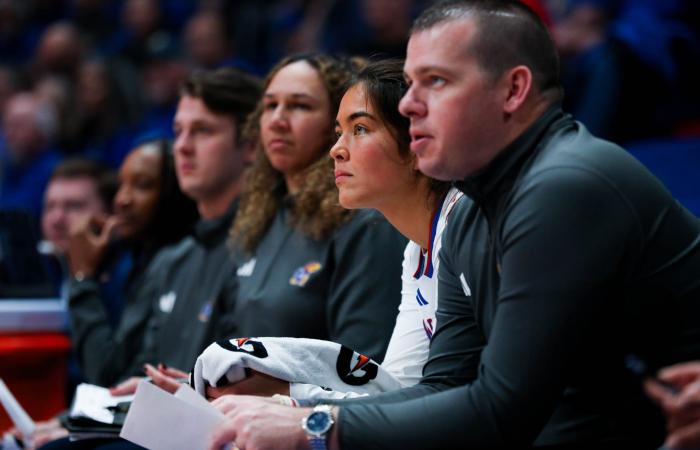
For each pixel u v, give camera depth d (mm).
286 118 8867
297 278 8414
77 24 26016
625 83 13734
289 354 6582
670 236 5598
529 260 5398
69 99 21734
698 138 13562
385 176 7027
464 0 5770
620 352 5723
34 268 12000
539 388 5355
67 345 11523
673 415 5121
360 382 6707
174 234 11812
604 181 5457
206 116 10164
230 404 6023
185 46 21828
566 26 15375
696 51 14008
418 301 7242
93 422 7742
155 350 10500
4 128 20781
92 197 13453
